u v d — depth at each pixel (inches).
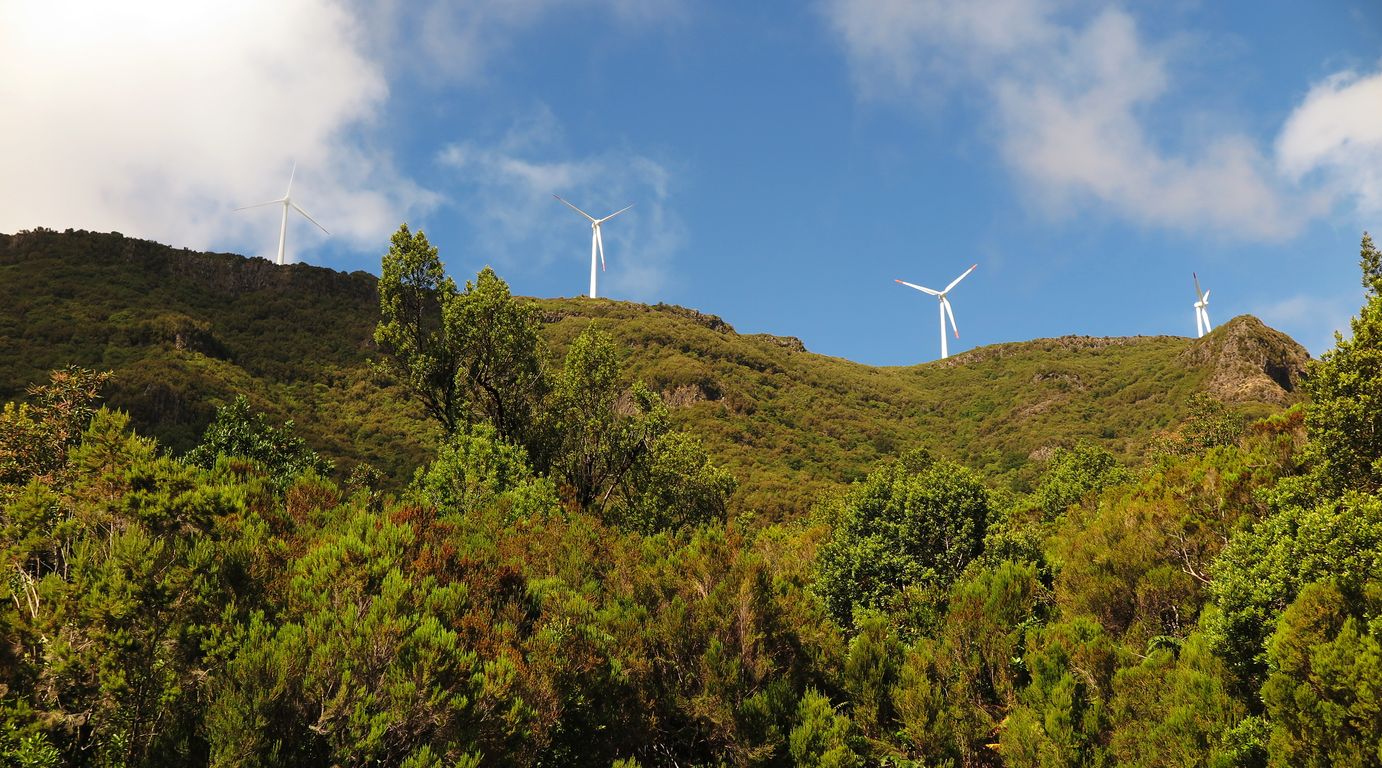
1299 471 842.8
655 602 695.1
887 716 689.6
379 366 1236.5
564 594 636.7
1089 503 1386.6
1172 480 1012.5
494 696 452.1
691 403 5246.1
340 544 507.2
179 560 437.4
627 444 1334.9
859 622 794.8
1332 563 563.8
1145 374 5880.9
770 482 3794.3
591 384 1332.4
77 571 390.9
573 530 800.9
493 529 815.7
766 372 6678.2
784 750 602.5
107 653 370.9
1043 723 639.8
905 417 6742.1
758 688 642.2
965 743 657.0
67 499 464.8
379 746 398.0
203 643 411.5
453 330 1214.3
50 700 366.0
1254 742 535.2
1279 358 4874.5
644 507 1380.4
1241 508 838.5
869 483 1097.4
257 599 476.7
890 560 970.7
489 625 534.0
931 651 753.6
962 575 939.3
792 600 717.3
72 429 826.2
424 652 428.8
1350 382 714.2
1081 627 749.3
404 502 788.0
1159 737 576.1
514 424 1267.2
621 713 572.7
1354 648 490.9
